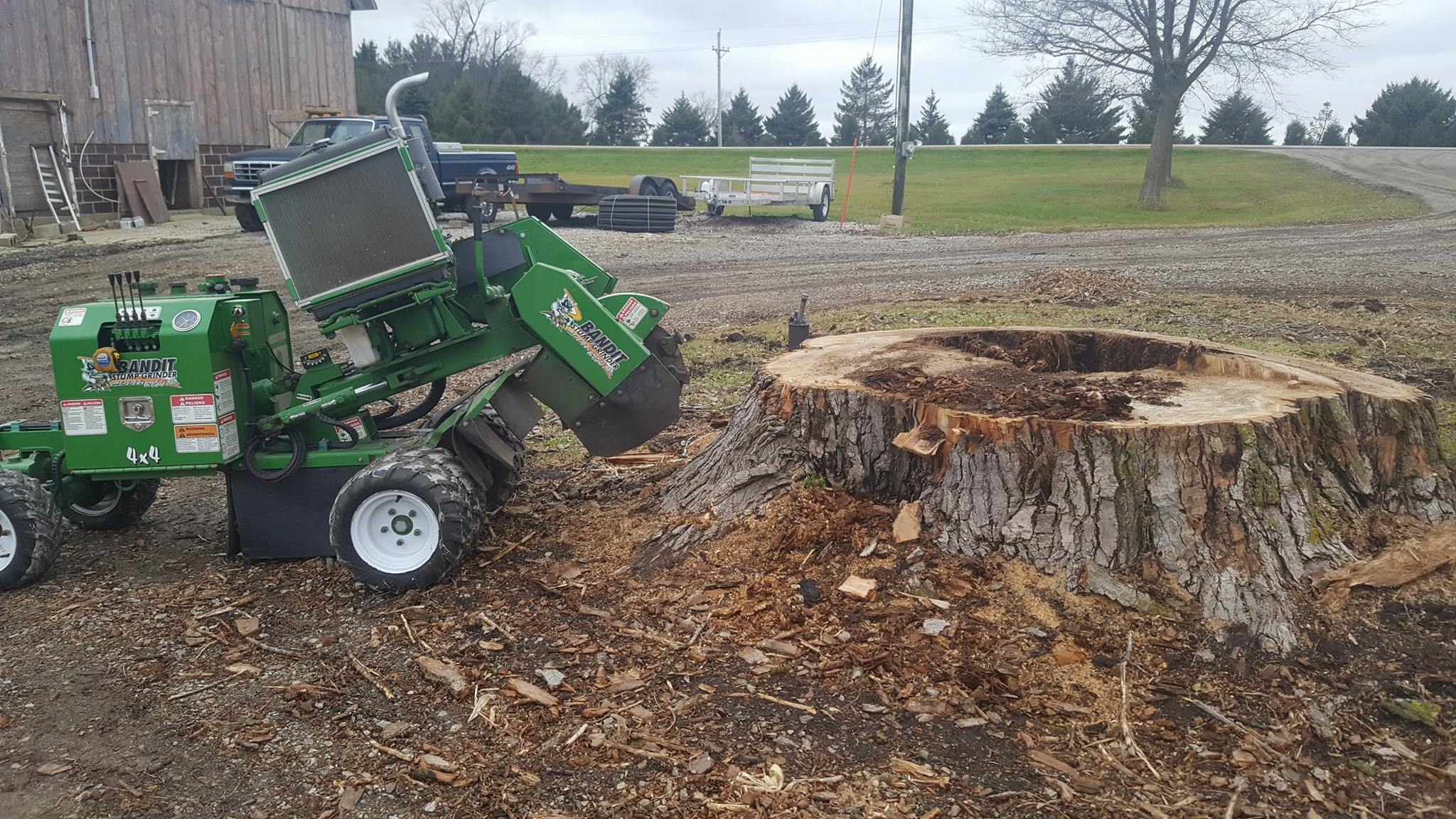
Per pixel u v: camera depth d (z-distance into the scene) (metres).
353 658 4.11
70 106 20.77
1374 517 4.31
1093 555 4.03
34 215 20.06
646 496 5.47
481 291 5.06
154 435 4.93
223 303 4.97
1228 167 35.44
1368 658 3.70
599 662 3.97
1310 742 3.38
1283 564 3.97
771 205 23.84
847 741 3.44
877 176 37.19
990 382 4.79
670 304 13.10
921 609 4.05
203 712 3.76
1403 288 12.77
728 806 3.12
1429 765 3.23
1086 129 59.41
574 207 24.66
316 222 4.55
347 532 4.69
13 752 3.52
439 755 3.44
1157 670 3.71
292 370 5.71
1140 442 3.99
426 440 5.08
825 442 4.67
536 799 3.19
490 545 5.19
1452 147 44.25
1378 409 4.46
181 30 23.30
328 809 3.18
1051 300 12.55
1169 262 16.02
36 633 4.43
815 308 12.59
